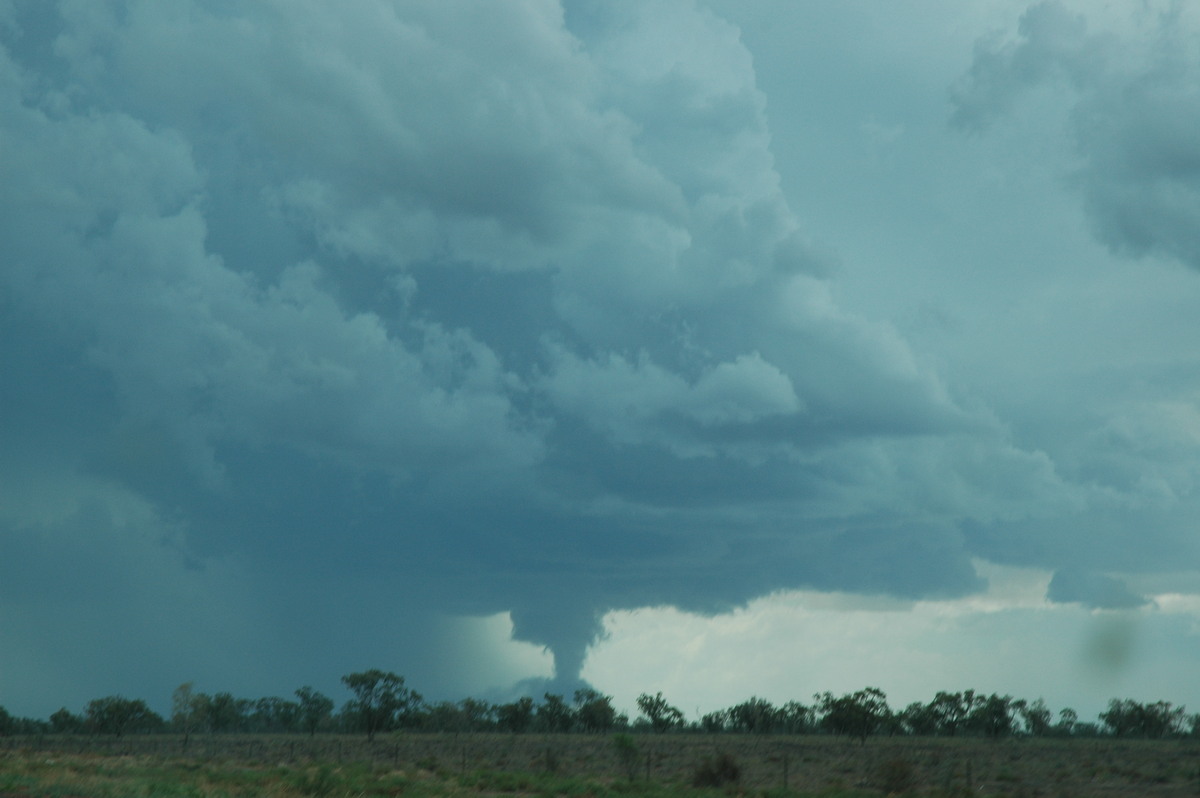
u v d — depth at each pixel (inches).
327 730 7864.2
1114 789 2230.6
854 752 4128.9
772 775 2778.1
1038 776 2647.6
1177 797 2049.7
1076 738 7214.6
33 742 5565.9
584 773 2834.6
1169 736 7224.4
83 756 3216.0
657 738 6382.9
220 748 4596.5
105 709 6663.4
